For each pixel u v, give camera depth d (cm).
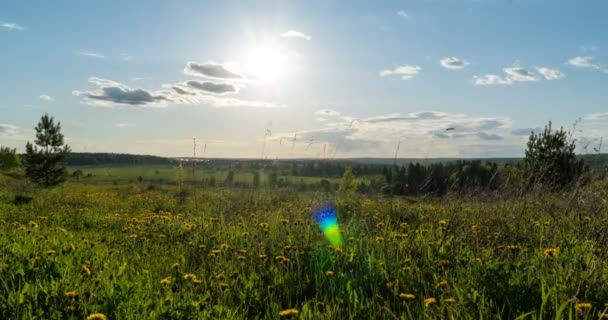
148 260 617
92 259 570
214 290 449
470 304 356
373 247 575
